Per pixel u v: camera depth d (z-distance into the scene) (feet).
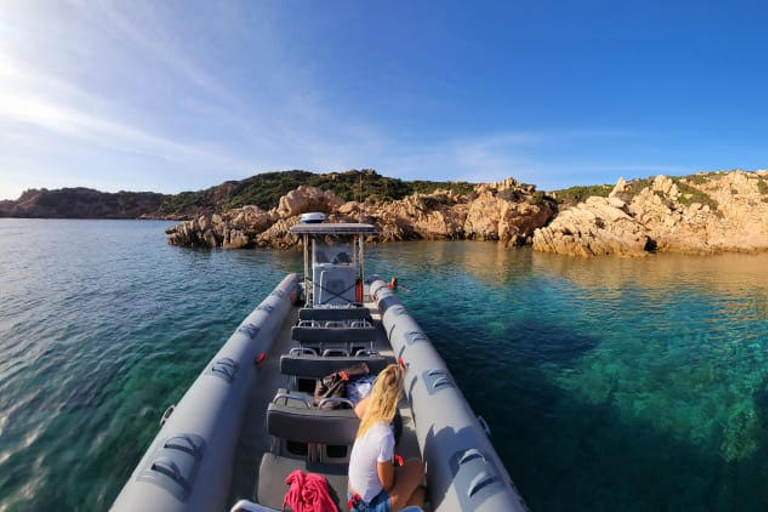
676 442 18.72
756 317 40.24
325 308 20.58
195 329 34.40
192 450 10.82
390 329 22.80
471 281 59.82
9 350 29.12
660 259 90.58
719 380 25.61
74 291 51.08
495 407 21.80
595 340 32.99
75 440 18.08
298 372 14.39
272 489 10.22
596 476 16.30
